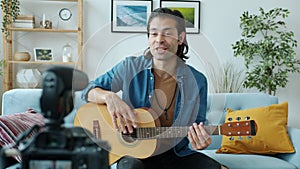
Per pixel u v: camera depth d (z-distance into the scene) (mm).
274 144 2488
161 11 1565
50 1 3625
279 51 3441
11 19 3471
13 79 3609
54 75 647
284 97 3871
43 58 3535
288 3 3857
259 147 2514
